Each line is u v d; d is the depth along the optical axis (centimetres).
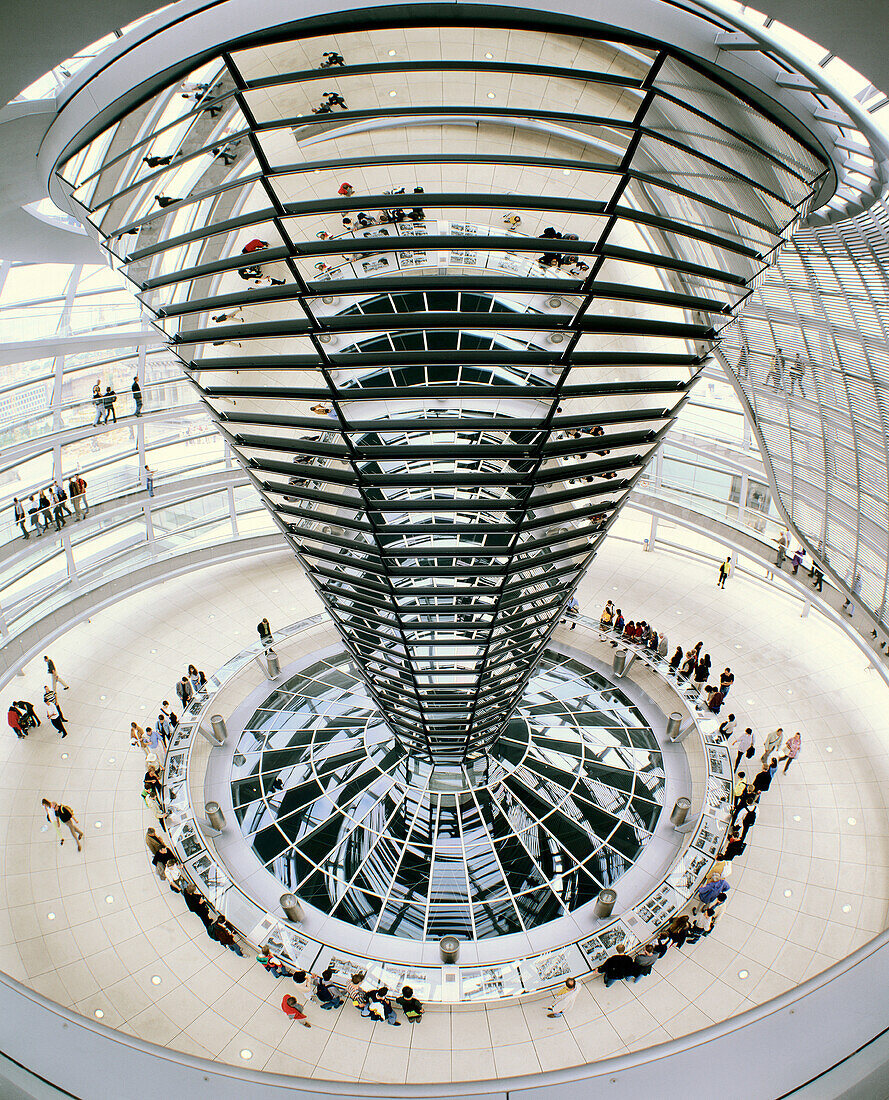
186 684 2305
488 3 637
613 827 1859
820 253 1711
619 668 2344
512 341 980
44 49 696
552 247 820
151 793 1931
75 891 1781
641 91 706
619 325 933
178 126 751
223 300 919
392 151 789
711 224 865
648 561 3048
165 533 3036
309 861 1806
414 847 1805
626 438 1155
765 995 1541
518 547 1257
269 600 2869
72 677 2469
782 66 759
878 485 1866
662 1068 629
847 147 1073
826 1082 619
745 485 2800
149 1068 626
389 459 1067
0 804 2000
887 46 695
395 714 1809
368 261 877
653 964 1592
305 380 1006
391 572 1291
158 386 2852
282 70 691
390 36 668
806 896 1748
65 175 921
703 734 2070
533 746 2005
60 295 2372
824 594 2430
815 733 2202
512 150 769
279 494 1269
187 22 664
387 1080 1409
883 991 692
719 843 1769
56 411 2580
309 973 1560
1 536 2488
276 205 773
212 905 1673
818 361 1966
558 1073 630
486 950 1633
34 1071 625
